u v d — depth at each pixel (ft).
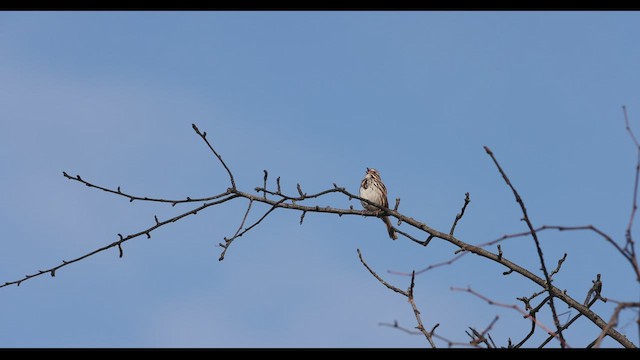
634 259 21.30
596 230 22.06
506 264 43.96
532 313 36.60
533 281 42.96
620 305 20.76
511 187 26.94
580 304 40.42
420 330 30.17
